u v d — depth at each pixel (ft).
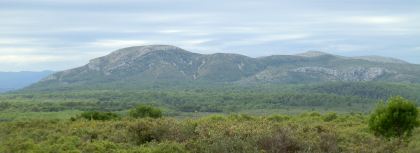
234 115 139.23
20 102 561.02
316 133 67.36
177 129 68.59
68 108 509.35
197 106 614.75
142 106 149.89
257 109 606.14
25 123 95.86
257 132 62.34
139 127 69.05
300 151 53.72
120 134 70.69
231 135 62.44
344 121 129.59
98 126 88.12
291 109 604.08
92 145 62.23
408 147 65.77
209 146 54.95
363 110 573.33
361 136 74.38
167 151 57.21
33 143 64.85
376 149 60.80
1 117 367.45
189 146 58.44
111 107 544.62
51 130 83.66
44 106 508.12
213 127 74.13
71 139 68.64
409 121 82.12
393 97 86.53
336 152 57.26
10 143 66.03
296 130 69.82
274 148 54.60
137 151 58.44
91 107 528.22
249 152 51.70
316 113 161.07
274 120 133.59
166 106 609.42
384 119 82.58
